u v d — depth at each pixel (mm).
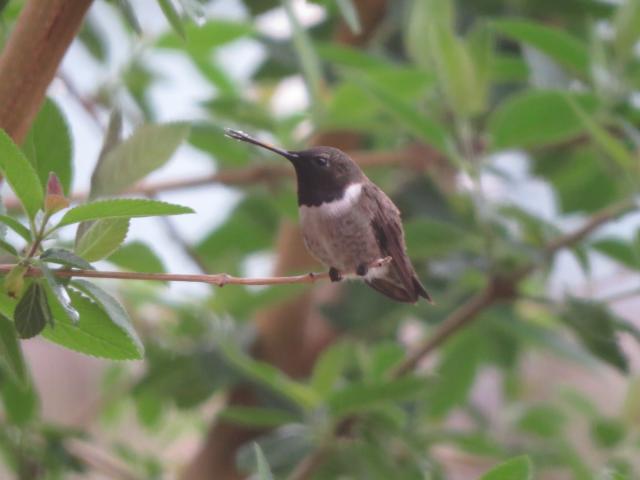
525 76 1435
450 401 1441
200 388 1402
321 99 1388
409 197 1443
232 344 1389
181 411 1416
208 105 1414
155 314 1427
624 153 1358
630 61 1415
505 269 1386
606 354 1360
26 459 1371
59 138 1248
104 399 1460
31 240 1214
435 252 1395
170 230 1399
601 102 1381
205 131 1414
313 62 1380
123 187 1237
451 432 1382
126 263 1309
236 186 1422
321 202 1340
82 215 1210
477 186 1369
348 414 1352
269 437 1385
